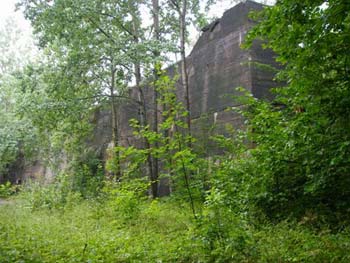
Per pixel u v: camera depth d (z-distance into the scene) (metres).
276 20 5.08
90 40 14.23
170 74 17.02
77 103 15.08
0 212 12.40
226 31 14.13
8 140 22.83
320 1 4.76
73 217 10.92
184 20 14.52
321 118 6.33
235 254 5.38
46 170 24.91
